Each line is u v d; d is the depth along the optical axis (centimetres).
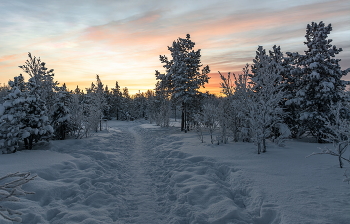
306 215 385
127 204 536
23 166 717
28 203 479
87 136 1738
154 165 929
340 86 1508
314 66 1396
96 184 643
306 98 1482
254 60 1527
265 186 538
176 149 1142
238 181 599
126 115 6531
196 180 649
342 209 399
